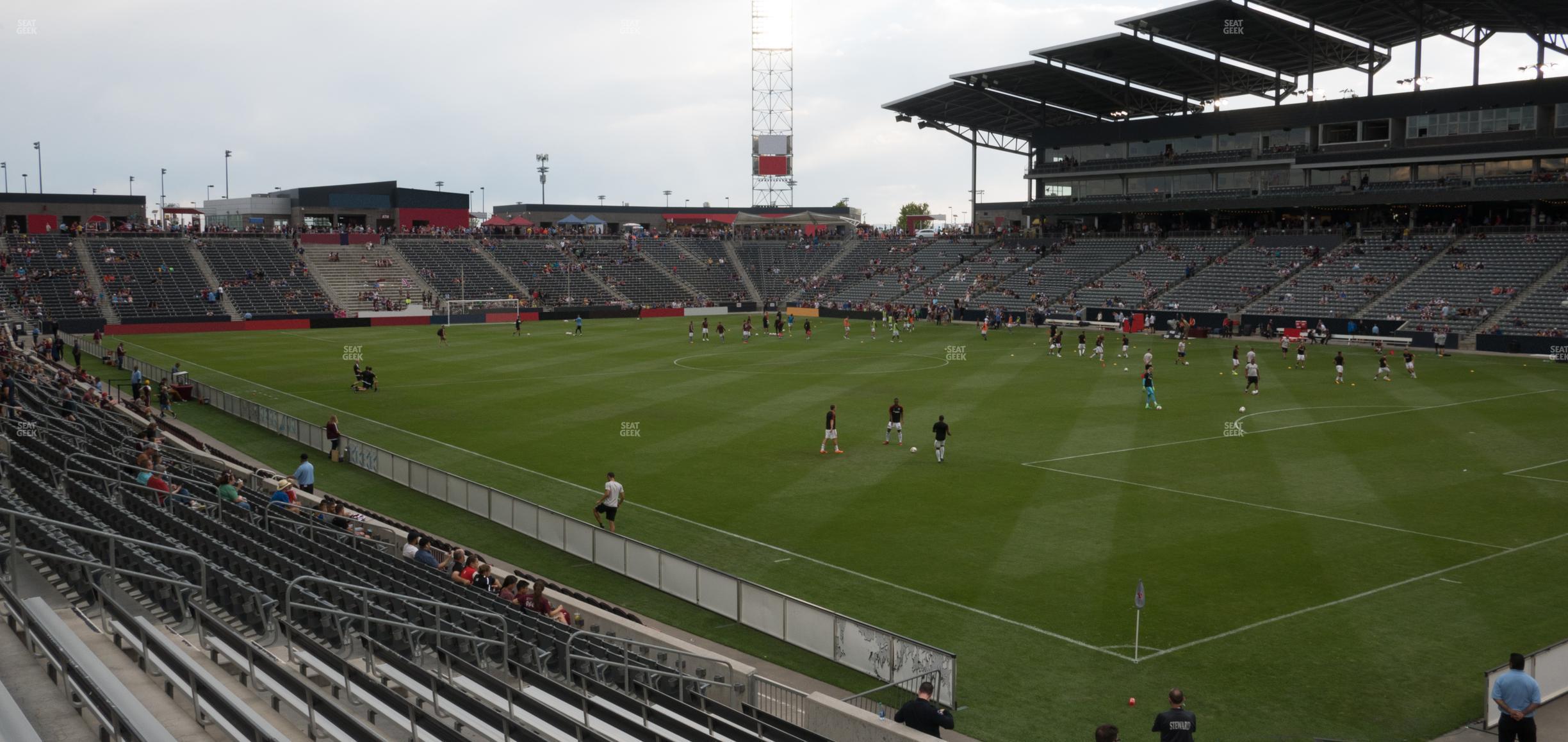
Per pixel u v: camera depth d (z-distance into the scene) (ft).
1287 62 301.84
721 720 51.29
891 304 356.59
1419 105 277.23
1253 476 112.68
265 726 33.76
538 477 116.88
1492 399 162.20
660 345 265.75
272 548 69.92
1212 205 323.98
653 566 81.61
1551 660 56.70
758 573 83.20
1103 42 277.85
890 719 54.90
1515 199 265.75
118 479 80.28
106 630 47.98
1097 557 85.66
